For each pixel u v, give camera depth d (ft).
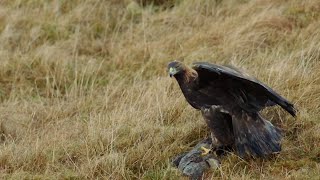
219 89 64.39
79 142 72.69
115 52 97.14
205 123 72.38
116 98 83.05
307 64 81.35
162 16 103.14
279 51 87.97
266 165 65.46
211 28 97.76
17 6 107.14
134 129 72.64
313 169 63.41
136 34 100.78
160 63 91.56
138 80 87.97
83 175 67.00
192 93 64.90
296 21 96.02
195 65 62.39
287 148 67.15
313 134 68.69
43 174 68.54
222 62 89.10
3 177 68.03
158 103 75.92
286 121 71.41
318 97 74.54
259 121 65.67
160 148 70.64
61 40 99.66
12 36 99.35
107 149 69.97
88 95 85.30
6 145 74.33
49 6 106.83
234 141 66.49
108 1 107.76
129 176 66.59
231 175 63.52
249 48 90.43
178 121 74.84
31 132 77.10
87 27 102.47
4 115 80.48
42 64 92.89
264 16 95.09
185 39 97.19
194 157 67.05
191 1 105.29
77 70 92.22
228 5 103.76
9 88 89.81
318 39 88.94
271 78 78.48
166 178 65.62
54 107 82.94
